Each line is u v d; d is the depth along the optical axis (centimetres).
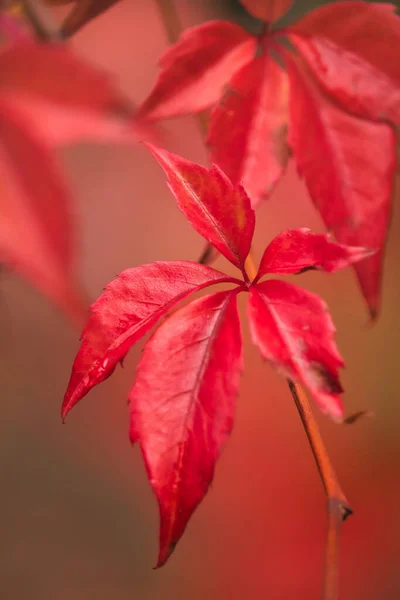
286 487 150
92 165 181
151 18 212
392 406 155
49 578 136
